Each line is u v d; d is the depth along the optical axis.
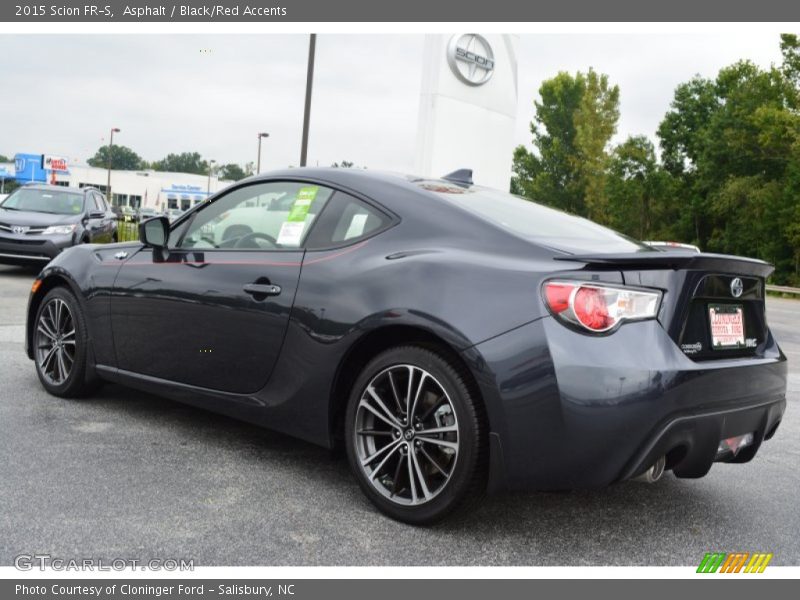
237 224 3.43
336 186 3.15
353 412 2.80
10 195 11.93
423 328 2.55
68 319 4.18
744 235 42.94
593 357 2.32
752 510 3.09
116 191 78.44
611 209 55.88
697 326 2.55
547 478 2.38
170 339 3.49
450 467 2.60
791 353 8.91
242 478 3.05
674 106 54.16
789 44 39.09
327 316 2.85
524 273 2.46
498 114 17.06
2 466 3.00
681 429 2.38
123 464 3.13
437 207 2.87
